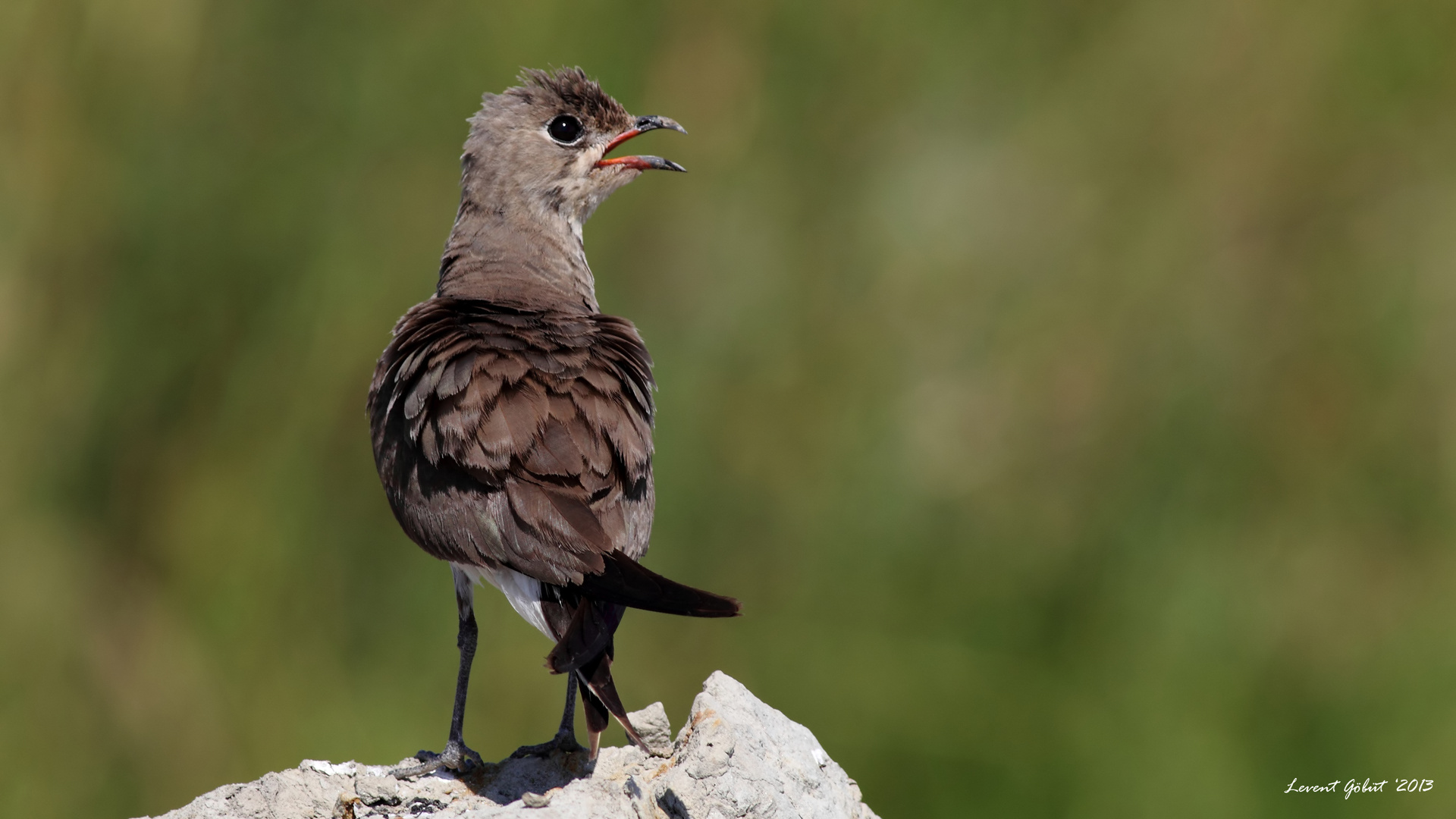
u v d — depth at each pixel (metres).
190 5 15.90
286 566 15.10
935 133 16.72
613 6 15.92
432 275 15.72
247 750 14.73
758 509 15.63
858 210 16.50
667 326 15.94
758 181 16.27
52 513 15.28
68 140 15.83
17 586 14.94
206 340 15.59
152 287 15.66
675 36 16.11
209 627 14.95
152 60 15.94
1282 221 16.81
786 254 16.23
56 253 15.73
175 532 15.22
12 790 14.58
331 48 15.91
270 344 15.55
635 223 16.02
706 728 7.96
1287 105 16.94
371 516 15.32
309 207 15.72
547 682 14.99
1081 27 16.95
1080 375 16.34
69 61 15.89
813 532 15.61
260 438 15.37
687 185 16.12
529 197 11.01
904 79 16.64
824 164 16.48
